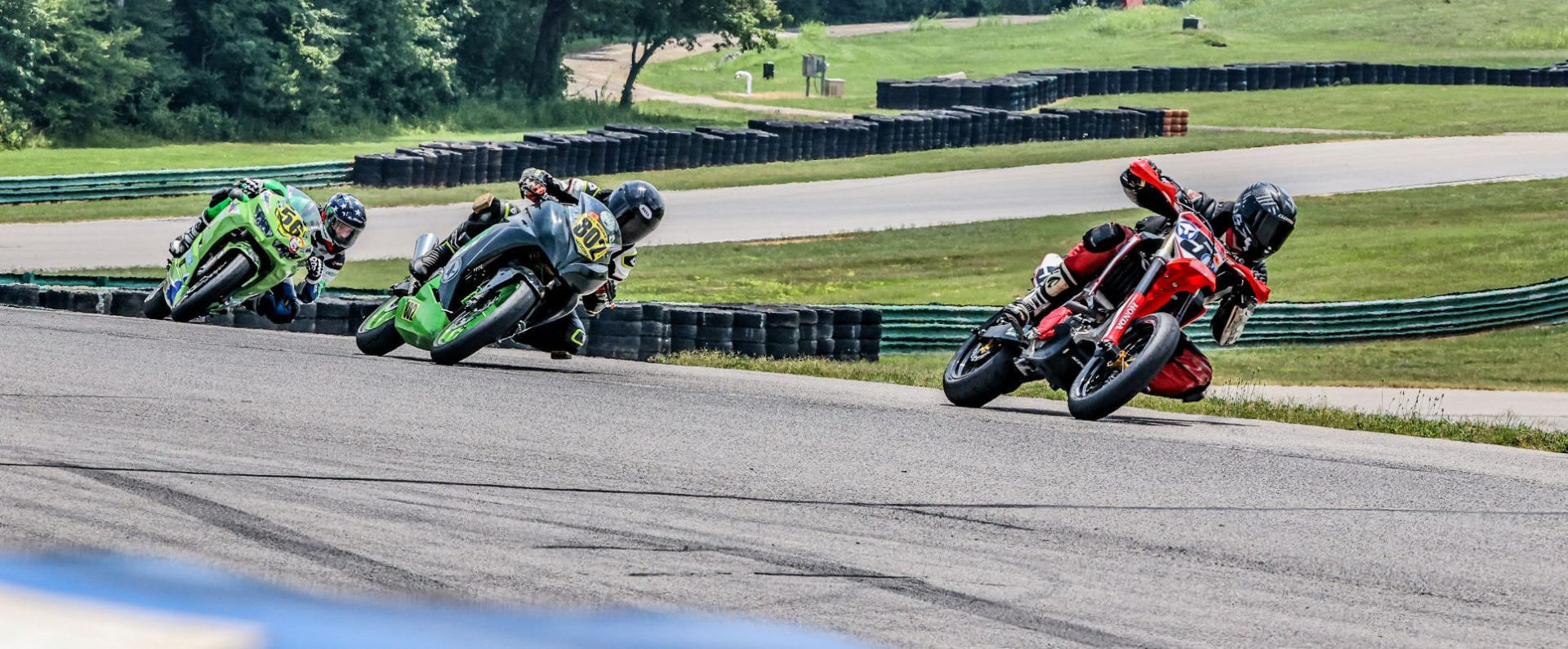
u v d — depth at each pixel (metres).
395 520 17.06
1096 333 30.91
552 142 141.88
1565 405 55.50
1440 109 199.00
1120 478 23.05
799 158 156.75
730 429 26.39
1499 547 19.02
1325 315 75.19
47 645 8.72
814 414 29.28
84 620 9.63
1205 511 20.50
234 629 11.72
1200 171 144.00
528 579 14.58
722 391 33.16
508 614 13.15
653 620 13.32
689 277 90.94
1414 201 123.62
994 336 31.72
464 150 133.75
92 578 13.30
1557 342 75.06
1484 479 24.80
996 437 27.16
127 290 50.53
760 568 15.76
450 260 36.44
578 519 17.75
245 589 13.38
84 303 49.94
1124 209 120.50
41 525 15.46
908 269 95.12
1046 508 20.19
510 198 125.12
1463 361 69.88
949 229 110.88
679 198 129.00
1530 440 33.50
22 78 170.88
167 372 29.70
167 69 190.50
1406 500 22.25
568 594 14.05
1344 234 107.19
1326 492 22.61
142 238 97.38
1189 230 30.75
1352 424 36.06
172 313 44.72
